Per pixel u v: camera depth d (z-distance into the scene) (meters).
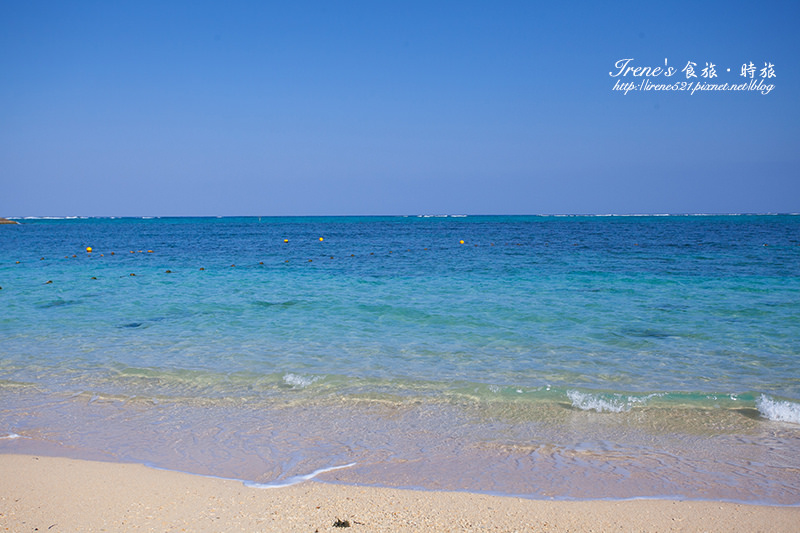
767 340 11.78
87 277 23.48
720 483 5.71
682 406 7.94
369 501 5.28
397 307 15.84
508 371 9.72
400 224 123.44
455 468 6.06
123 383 9.08
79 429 7.17
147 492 5.45
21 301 17.09
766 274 22.78
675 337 12.14
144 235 69.56
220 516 4.97
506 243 47.41
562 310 15.30
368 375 9.48
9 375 9.49
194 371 9.73
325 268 26.94
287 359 10.51
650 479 5.80
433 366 10.05
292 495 5.41
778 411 7.63
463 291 18.95
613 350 11.12
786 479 5.79
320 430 7.15
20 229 93.94
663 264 27.06
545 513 5.07
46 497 5.33
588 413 7.75
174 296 18.08
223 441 6.80
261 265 28.78
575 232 70.44
